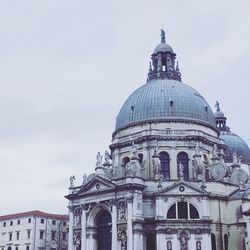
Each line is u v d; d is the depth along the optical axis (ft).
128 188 257.96
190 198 260.42
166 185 269.44
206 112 319.27
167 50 349.00
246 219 262.26
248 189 274.36
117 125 326.03
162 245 249.96
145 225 257.75
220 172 287.69
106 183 269.44
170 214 258.57
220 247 262.47
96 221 277.23
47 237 389.19
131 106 318.45
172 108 306.55
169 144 295.89
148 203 264.11
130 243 249.14
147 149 294.87
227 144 377.09
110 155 325.42
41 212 397.60
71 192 289.53
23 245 382.42
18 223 393.91
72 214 284.82
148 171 289.33
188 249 250.78
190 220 254.47
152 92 318.65
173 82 328.90
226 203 274.16
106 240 271.28
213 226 264.52
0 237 401.29
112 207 263.49
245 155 378.32
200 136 297.33
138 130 307.17
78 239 277.64
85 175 299.79
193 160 286.87
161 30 363.35
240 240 263.49
